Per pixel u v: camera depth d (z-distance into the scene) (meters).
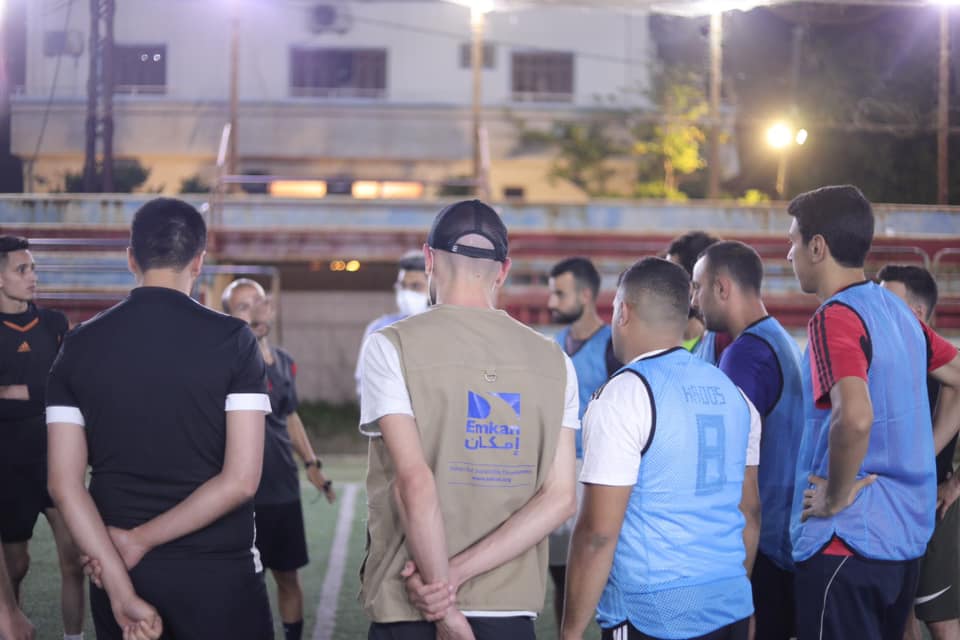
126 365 2.31
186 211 2.45
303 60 18.70
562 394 2.24
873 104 10.33
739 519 2.44
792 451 3.04
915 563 2.74
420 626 2.15
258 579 2.49
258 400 2.38
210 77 15.02
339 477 9.12
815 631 2.69
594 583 2.30
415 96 18.84
